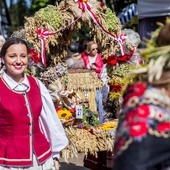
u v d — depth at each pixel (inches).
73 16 171.9
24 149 122.3
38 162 124.5
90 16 173.9
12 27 739.4
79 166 218.7
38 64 168.6
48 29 167.5
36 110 124.6
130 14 419.5
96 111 181.2
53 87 169.3
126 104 74.4
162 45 76.7
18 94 123.5
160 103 71.9
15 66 124.1
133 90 74.7
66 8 172.9
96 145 158.9
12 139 122.2
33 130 124.2
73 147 156.5
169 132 70.3
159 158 69.4
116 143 73.1
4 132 123.0
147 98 72.4
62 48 178.1
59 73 174.6
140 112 71.1
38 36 165.9
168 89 73.8
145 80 76.5
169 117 71.2
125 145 70.4
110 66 180.7
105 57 181.6
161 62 73.9
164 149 69.6
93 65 236.1
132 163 69.0
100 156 185.5
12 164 121.2
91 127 168.4
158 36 77.4
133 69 81.6
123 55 178.9
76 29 176.4
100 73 182.9
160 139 69.8
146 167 68.8
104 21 177.2
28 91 125.3
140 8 242.7
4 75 125.4
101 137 159.8
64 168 215.0
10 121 121.6
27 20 169.2
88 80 181.6
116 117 183.9
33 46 165.9
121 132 72.2
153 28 242.7
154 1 235.3
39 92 127.6
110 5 467.2
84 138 159.0
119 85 178.1
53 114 129.6
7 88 123.3
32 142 123.7
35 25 167.5
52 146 131.0
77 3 173.2
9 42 125.3
